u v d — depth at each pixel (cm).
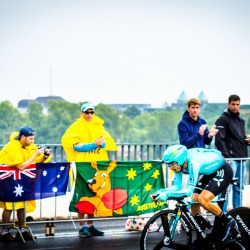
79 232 1716
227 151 1816
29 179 1625
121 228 1833
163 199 1369
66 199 2002
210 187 1377
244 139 1838
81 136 1719
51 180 1645
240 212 1441
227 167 1397
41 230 1791
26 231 1664
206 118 16275
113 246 1606
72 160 1723
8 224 1641
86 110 1730
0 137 15525
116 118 17150
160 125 17850
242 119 1852
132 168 1700
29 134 1630
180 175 1413
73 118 15500
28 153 1645
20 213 1659
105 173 1678
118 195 1692
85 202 1667
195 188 1420
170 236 1401
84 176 1662
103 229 1816
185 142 1728
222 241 1394
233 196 1814
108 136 1767
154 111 18050
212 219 1961
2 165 1605
